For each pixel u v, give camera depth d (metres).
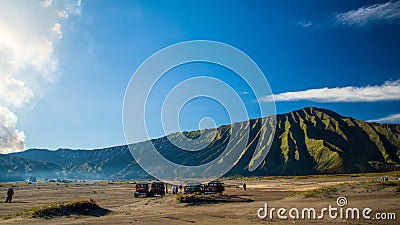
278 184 82.94
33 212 23.53
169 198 34.84
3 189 80.81
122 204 36.06
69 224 19.92
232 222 19.67
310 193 34.44
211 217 22.09
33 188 89.12
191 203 31.22
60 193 60.81
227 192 52.34
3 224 20.47
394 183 36.06
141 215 23.91
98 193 60.53
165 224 19.52
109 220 21.48
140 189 48.81
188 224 19.33
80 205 25.77
